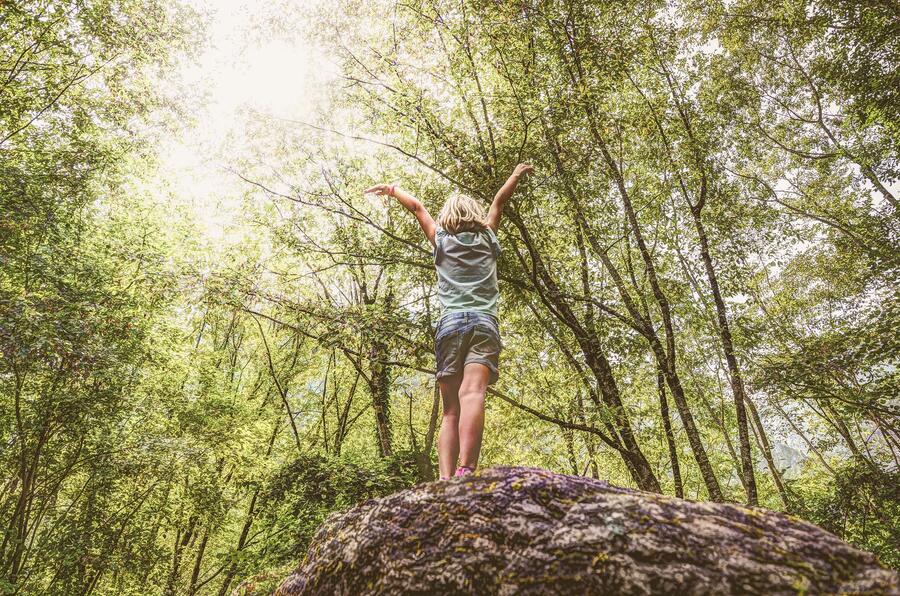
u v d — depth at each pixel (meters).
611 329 9.70
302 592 2.00
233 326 14.62
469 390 2.13
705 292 11.52
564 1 8.02
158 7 11.34
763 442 14.95
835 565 1.26
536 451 12.84
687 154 9.96
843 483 10.08
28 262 8.95
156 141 12.58
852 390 9.26
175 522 13.52
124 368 10.31
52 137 10.44
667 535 1.39
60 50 9.72
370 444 18.73
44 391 9.27
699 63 11.09
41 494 10.40
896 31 10.32
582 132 8.88
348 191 10.39
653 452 13.04
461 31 8.06
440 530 1.67
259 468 13.80
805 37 12.92
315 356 14.52
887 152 12.20
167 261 10.05
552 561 1.43
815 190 16.66
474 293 2.31
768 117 15.52
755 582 1.24
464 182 8.41
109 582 12.88
